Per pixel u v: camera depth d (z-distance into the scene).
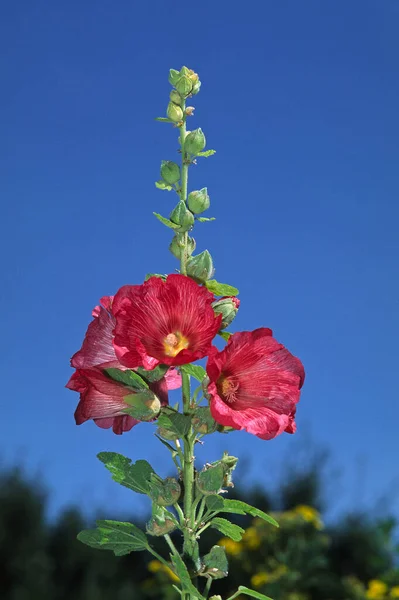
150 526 0.89
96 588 2.36
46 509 2.48
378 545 2.18
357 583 2.22
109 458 0.89
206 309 0.85
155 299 0.85
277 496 2.62
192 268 0.90
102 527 0.90
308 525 2.14
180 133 0.94
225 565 0.88
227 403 0.86
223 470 0.89
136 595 2.40
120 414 0.90
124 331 0.85
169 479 0.88
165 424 0.87
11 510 2.42
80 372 0.88
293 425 0.88
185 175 0.93
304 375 0.87
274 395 0.86
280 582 1.96
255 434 0.83
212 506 0.87
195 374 0.88
